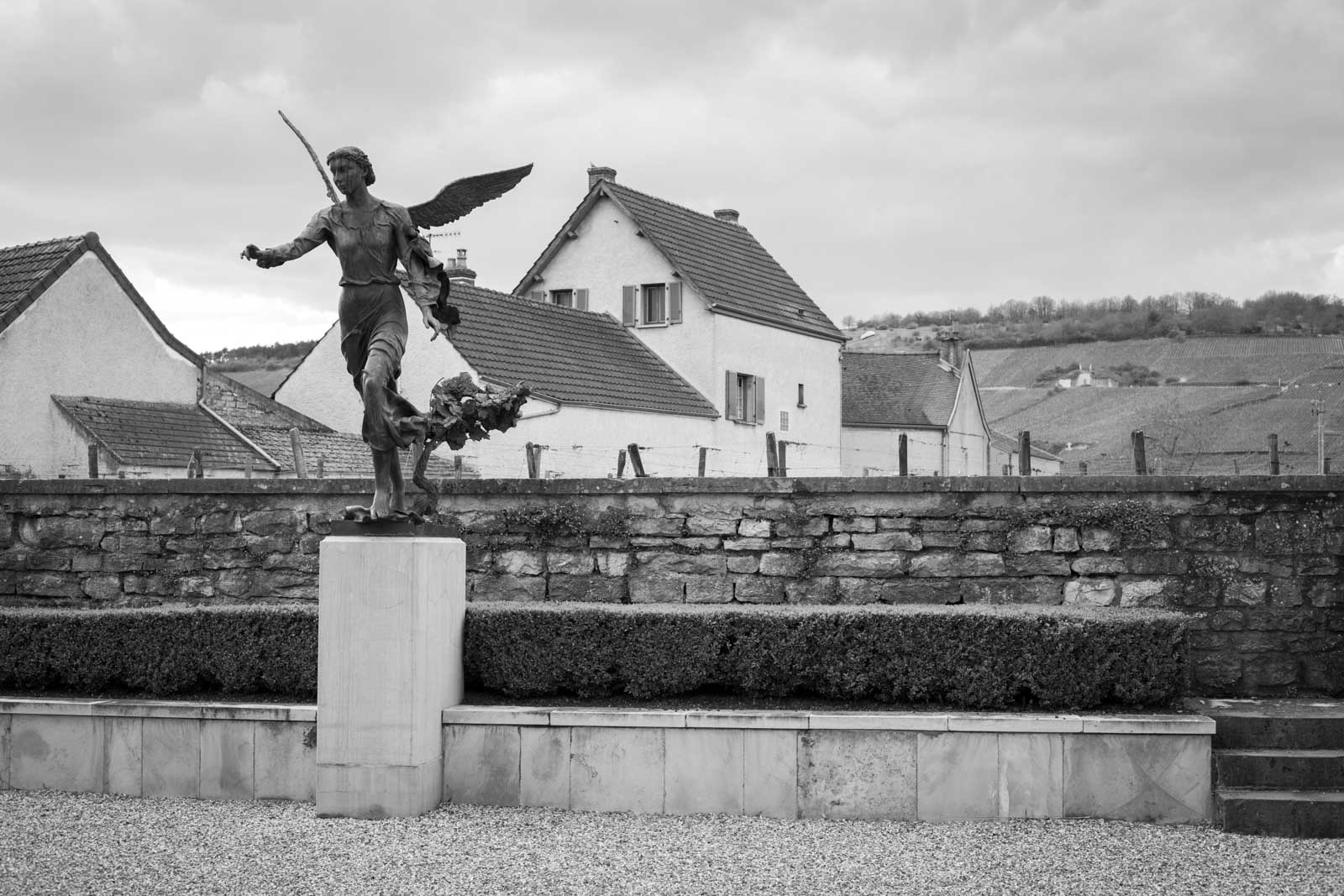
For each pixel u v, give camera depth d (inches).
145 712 390.6
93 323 992.2
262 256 347.6
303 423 1213.1
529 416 1144.2
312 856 320.8
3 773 399.9
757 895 290.8
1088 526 461.4
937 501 473.4
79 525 549.3
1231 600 448.5
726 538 488.7
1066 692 375.2
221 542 535.8
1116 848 327.9
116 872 306.8
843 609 400.8
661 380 1407.5
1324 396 2623.0
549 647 395.2
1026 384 4195.4
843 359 2182.6
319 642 362.6
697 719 367.9
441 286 367.6
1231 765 354.0
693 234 1579.7
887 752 362.3
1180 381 3732.8
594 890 293.9
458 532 398.9
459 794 377.1
